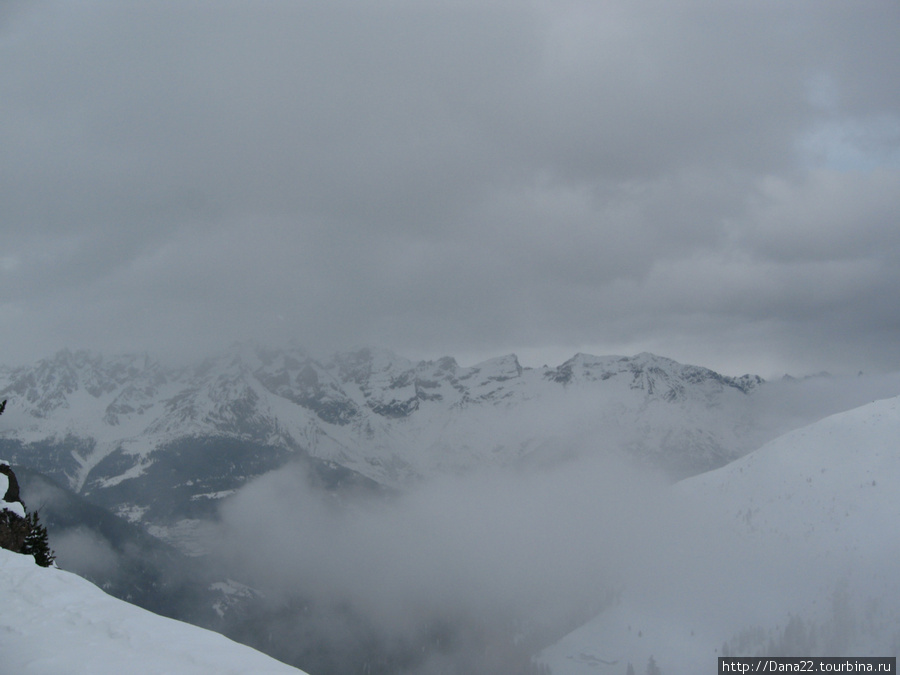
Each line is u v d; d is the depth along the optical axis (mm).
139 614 20391
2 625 19047
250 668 16500
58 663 16438
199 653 17391
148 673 15984
